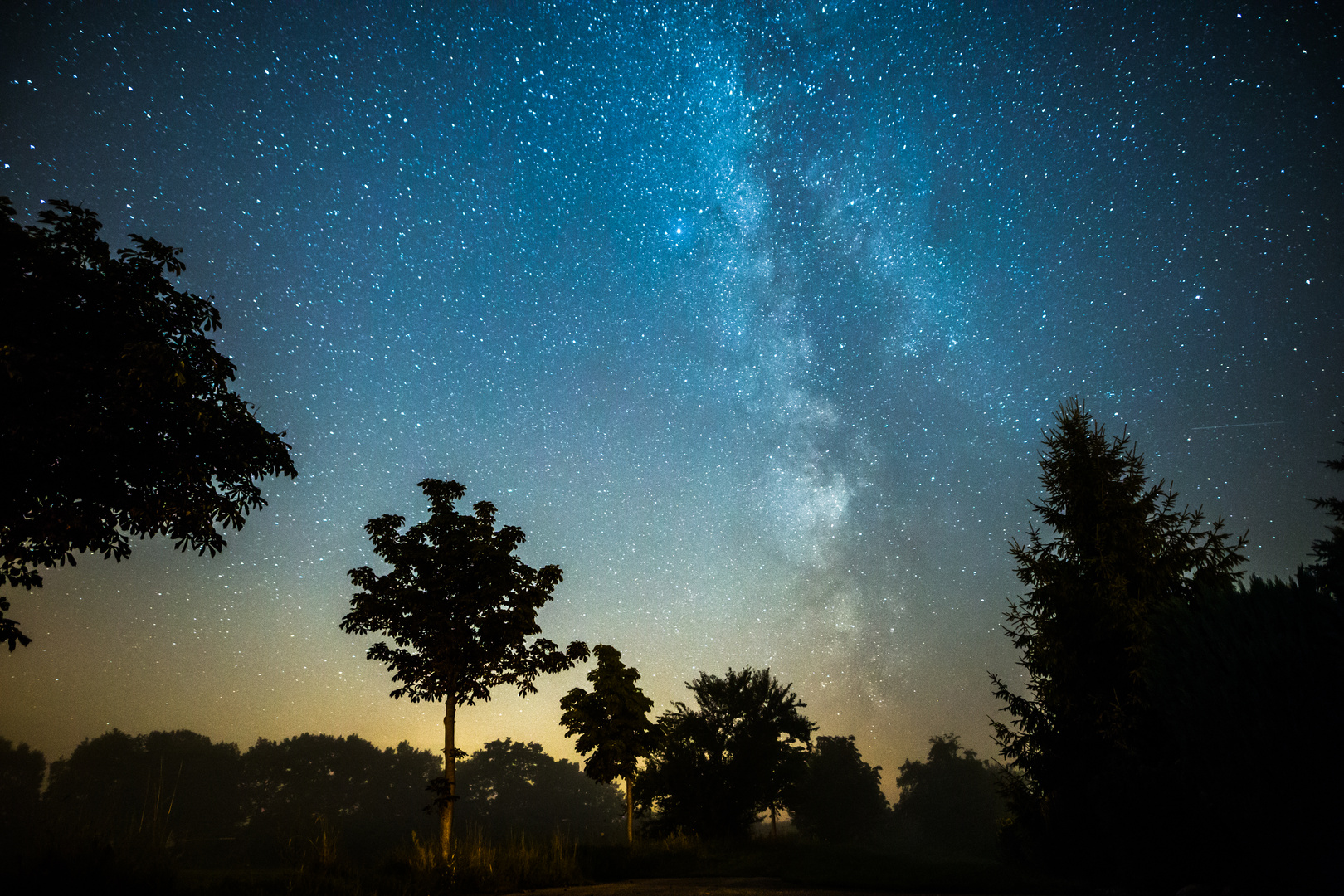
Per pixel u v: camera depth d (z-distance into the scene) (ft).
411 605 51.01
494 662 52.85
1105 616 46.85
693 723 110.32
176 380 27.53
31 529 27.63
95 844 24.09
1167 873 34.17
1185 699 26.99
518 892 47.75
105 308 28.58
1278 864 24.93
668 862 78.18
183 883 26.63
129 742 262.67
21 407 25.48
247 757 297.12
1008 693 50.78
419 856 45.78
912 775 252.62
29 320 26.40
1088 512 52.95
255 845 144.15
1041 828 47.19
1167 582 47.42
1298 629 24.30
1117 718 42.60
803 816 176.04
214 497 31.14
